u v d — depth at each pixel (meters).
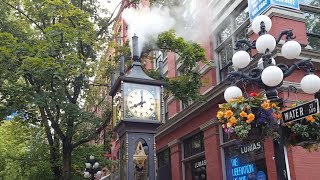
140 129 7.88
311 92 6.44
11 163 19.17
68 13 12.98
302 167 10.96
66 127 15.87
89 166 16.47
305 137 6.29
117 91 8.61
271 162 12.02
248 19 14.25
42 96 12.75
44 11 13.36
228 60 15.93
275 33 12.14
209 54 16.78
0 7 13.98
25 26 14.19
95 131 15.88
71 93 15.98
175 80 14.61
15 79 13.30
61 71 11.71
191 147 18.45
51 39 12.31
